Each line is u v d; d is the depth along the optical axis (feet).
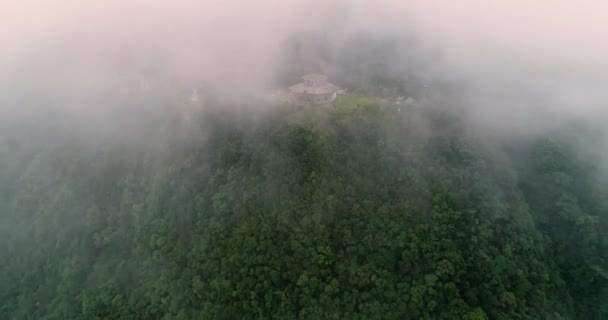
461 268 174.19
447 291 169.58
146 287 181.57
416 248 175.63
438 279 171.01
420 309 166.91
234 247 175.73
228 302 169.37
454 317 165.27
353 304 167.63
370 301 167.73
